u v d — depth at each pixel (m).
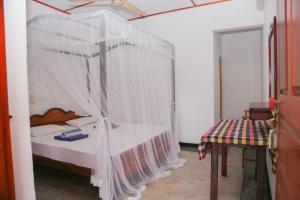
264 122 2.79
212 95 4.43
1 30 1.45
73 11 4.17
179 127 4.76
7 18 1.59
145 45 3.10
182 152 4.31
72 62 2.53
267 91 3.16
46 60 2.75
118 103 2.60
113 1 3.45
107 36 2.33
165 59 3.81
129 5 3.85
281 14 1.00
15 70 1.63
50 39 2.63
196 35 4.46
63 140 3.05
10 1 1.59
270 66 2.39
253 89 5.37
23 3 1.63
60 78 2.70
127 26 2.66
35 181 3.06
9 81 1.62
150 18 4.86
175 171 3.36
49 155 2.83
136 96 2.96
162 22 4.75
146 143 3.09
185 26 4.54
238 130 2.32
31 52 2.79
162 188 2.81
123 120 2.70
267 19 3.10
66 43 2.54
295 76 0.68
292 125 0.74
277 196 1.14
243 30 4.36
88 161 2.47
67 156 2.65
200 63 4.48
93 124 4.08
